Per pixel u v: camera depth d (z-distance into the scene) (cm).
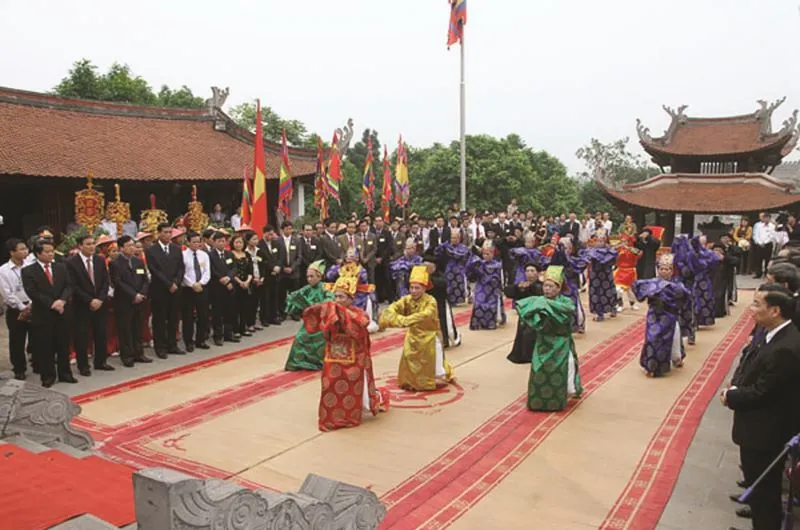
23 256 862
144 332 1081
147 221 1434
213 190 2412
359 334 677
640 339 1136
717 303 1378
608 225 2134
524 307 736
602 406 758
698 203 2566
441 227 1706
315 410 743
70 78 3856
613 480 553
